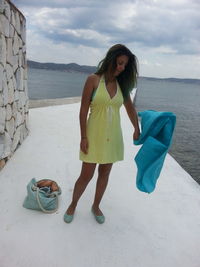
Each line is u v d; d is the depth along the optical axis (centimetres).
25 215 275
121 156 255
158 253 241
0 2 323
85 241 247
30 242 239
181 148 823
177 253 244
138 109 1700
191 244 257
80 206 300
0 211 278
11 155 422
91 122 236
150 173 242
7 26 360
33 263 217
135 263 228
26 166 396
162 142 239
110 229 267
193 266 230
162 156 233
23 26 478
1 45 336
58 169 398
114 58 214
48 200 278
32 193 280
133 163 456
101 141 235
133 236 261
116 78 233
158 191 356
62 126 657
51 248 234
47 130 605
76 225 267
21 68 473
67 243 242
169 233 270
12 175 363
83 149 238
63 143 523
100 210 282
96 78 223
